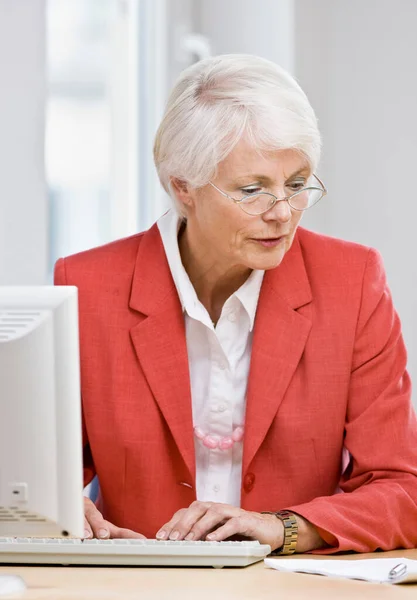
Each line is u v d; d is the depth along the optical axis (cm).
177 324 267
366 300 267
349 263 272
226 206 245
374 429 258
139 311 268
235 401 268
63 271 276
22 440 201
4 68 372
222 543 216
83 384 268
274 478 262
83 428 271
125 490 266
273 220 244
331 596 186
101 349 268
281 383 261
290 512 236
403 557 233
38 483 202
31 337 199
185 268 274
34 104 384
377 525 239
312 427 261
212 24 482
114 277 273
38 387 200
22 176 380
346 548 232
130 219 465
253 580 200
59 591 191
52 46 452
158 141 259
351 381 265
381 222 480
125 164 465
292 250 274
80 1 456
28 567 216
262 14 475
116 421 264
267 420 259
